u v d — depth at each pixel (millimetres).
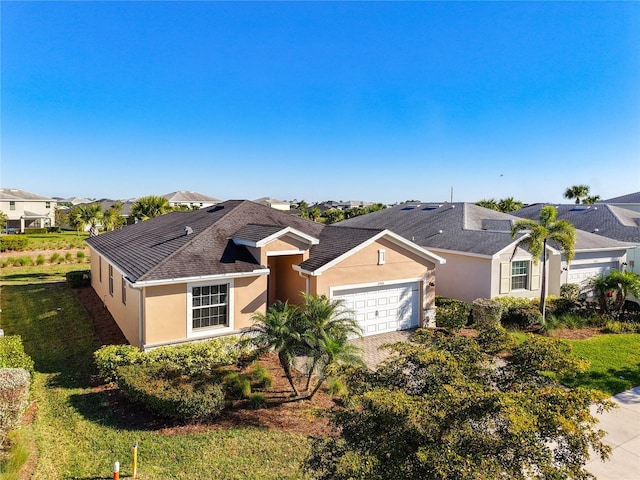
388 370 6719
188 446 9008
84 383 12047
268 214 20609
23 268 33344
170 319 13672
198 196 95375
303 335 11094
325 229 21125
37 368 13070
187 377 11047
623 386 12516
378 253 17328
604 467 8656
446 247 23172
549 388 5816
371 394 5629
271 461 8578
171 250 15344
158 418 10117
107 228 45656
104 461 8414
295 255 17266
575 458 5184
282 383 12500
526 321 18703
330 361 10750
